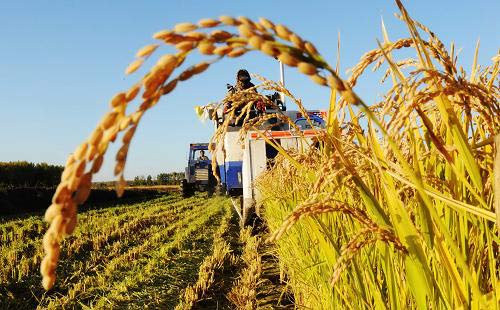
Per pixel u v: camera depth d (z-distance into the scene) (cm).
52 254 68
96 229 1512
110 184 6781
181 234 1316
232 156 1088
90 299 723
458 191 159
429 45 137
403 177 148
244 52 72
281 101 1020
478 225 166
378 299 185
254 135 866
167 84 71
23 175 4044
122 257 1006
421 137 190
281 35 72
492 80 161
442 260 138
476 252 169
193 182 2784
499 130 133
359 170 183
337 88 69
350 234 212
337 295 251
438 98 136
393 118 127
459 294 136
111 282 805
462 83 124
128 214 2175
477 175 134
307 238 338
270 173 578
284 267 579
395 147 123
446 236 130
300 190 341
